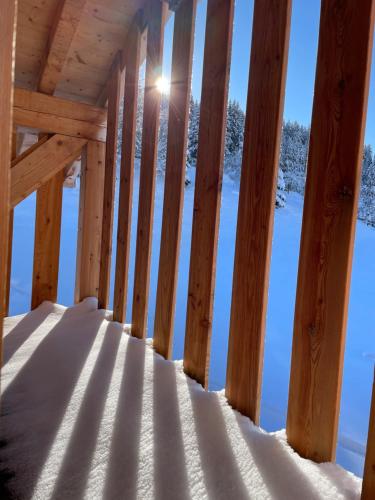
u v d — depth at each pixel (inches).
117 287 90.7
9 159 27.0
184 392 57.1
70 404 54.2
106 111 106.8
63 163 103.8
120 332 82.6
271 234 49.9
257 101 51.5
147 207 79.6
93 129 105.9
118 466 41.0
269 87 49.7
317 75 43.2
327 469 40.2
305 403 44.0
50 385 60.2
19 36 92.2
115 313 91.2
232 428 47.8
